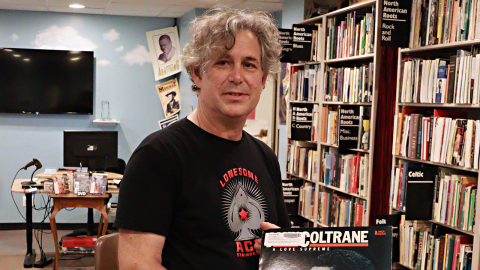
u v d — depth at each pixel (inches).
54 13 258.1
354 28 143.7
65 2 230.2
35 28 256.2
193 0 220.8
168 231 39.8
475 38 102.2
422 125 117.3
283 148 219.0
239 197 42.4
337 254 40.2
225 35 39.4
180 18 268.2
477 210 102.0
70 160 194.5
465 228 106.2
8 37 253.3
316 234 40.5
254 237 42.7
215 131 43.0
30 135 257.8
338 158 152.7
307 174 172.6
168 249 40.5
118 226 38.1
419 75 118.1
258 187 44.5
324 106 162.6
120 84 269.3
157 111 275.3
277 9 236.7
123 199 39.0
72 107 259.9
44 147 259.8
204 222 40.2
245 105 41.3
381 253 40.4
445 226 115.4
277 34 43.9
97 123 266.1
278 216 50.1
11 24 253.1
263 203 44.4
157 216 38.3
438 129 112.3
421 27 117.3
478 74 101.2
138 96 272.1
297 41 165.0
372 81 134.1
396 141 125.9
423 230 118.7
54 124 260.8
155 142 40.0
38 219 257.1
